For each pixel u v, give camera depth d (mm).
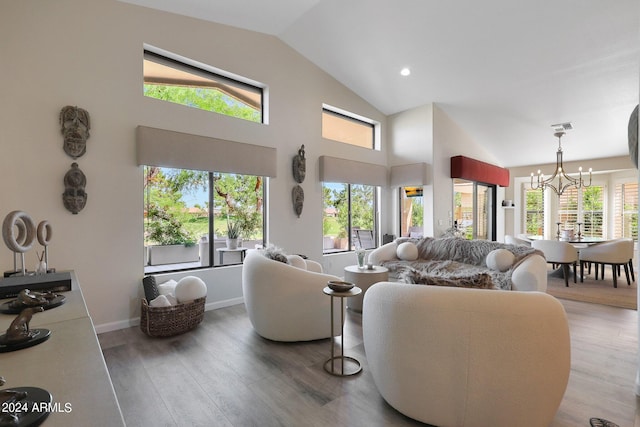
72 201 3066
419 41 4242
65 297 1692
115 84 3350
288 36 4621
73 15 3133
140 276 3512
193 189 4078
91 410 742
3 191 2807
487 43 4066
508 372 1574
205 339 3094
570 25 3568
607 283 5344
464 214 6848
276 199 4688
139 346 2926
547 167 7621
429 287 1787
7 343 1062
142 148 3439
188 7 3697
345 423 1862
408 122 6168
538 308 1588
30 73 2922
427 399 1737
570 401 2053
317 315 2947
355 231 6066
